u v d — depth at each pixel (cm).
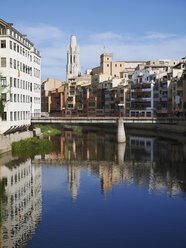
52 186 3725
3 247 2269
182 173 4341
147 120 7888
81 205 3105
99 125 13812
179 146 6862
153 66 13438
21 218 2769
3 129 5878
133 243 2355
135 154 5884
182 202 3173
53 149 6481
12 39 6062
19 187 3675
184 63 11062
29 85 7425
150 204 3127
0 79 5800
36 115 8344
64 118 7662
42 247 2283
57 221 2727
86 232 2528
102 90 14125
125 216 2842
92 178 4097
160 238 2436
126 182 3897
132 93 12062
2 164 4891
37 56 8706
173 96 10212
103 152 6128
